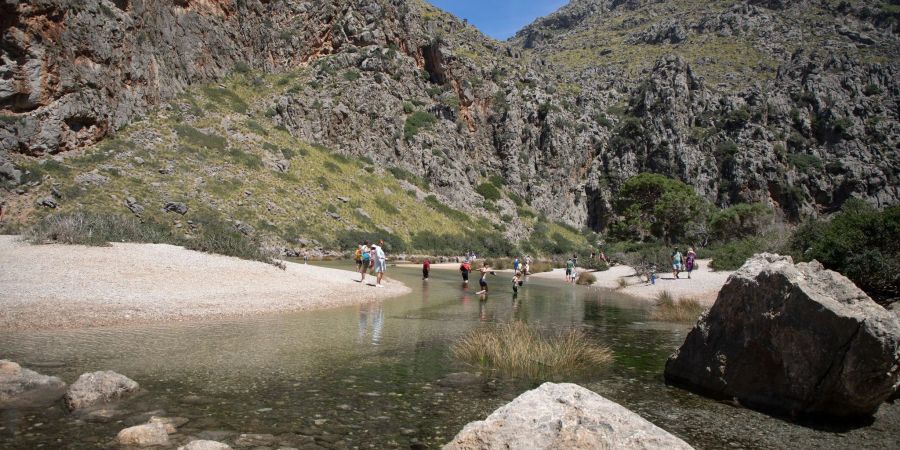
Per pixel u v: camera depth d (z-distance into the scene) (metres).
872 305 7.03
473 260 56.41
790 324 7.19
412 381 8.21
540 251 77.19
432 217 69.44
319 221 52.94
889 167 96.06
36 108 40.00
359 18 86.31
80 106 42.75
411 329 13.30
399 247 57.34
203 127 56.12
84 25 44.56
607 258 55.06
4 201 33.81
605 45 189.50
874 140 101.25
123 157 44.44
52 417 6.01
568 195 95.94
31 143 38.75
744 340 7.84
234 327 12.60
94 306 13.13
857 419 6.89
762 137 97.56
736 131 99.56
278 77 74.81
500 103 97.75
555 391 5.00
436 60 93.56
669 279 32.56
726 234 64.44
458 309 18.34
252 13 76.00
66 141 41.31
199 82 63.69
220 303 15.38
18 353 8.95
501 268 53.66
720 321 8.44
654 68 110.19
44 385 7.11
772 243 34.09
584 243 86.31
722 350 8.18
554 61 181.25
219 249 24.22
